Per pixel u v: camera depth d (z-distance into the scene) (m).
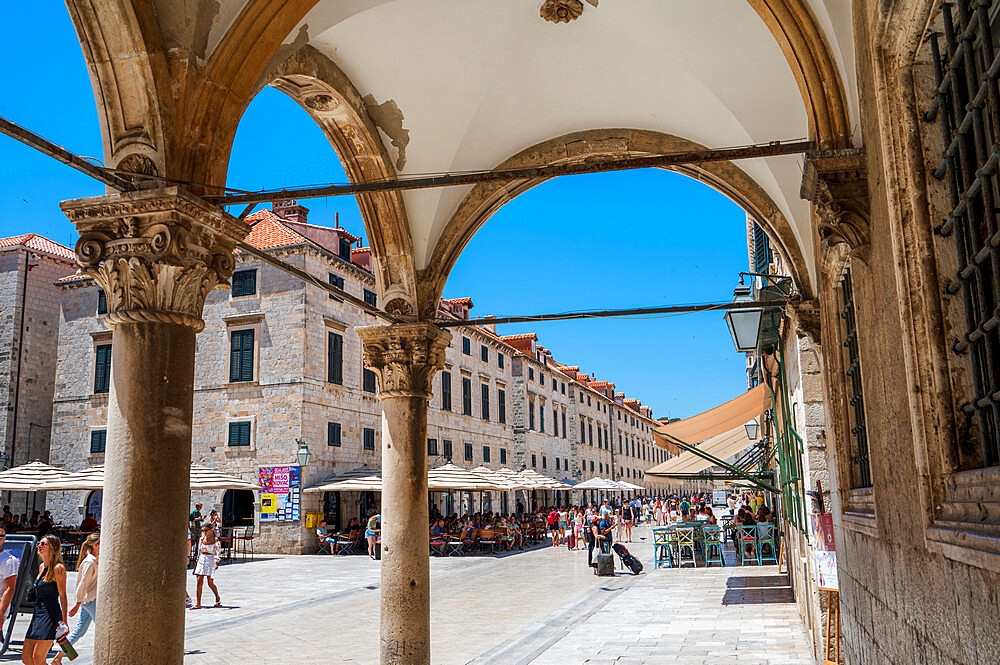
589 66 8.12
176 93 4.86
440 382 39.66
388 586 8.00
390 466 8.28
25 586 8.82
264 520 29.42
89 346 33.12
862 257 4.13
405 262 8.69
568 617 13.98
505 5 7.39
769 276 9.27
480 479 29.08
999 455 2.73
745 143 8.09
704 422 14.82
